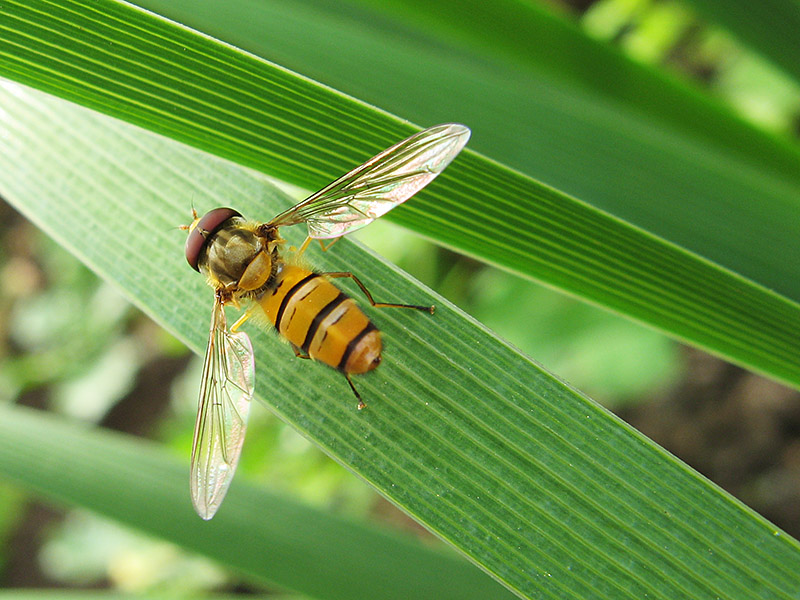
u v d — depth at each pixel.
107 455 0.09
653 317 0.08
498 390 0.08
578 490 0.08
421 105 0.09
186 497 0.09
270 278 0.08
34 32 0.08
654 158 0.09
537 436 0.08
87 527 0.15
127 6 0.08
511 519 0.08
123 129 0.08
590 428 0.08
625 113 0.09
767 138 0.09
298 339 0.08
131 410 0.17
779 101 0.11
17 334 0.17
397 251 0.12
